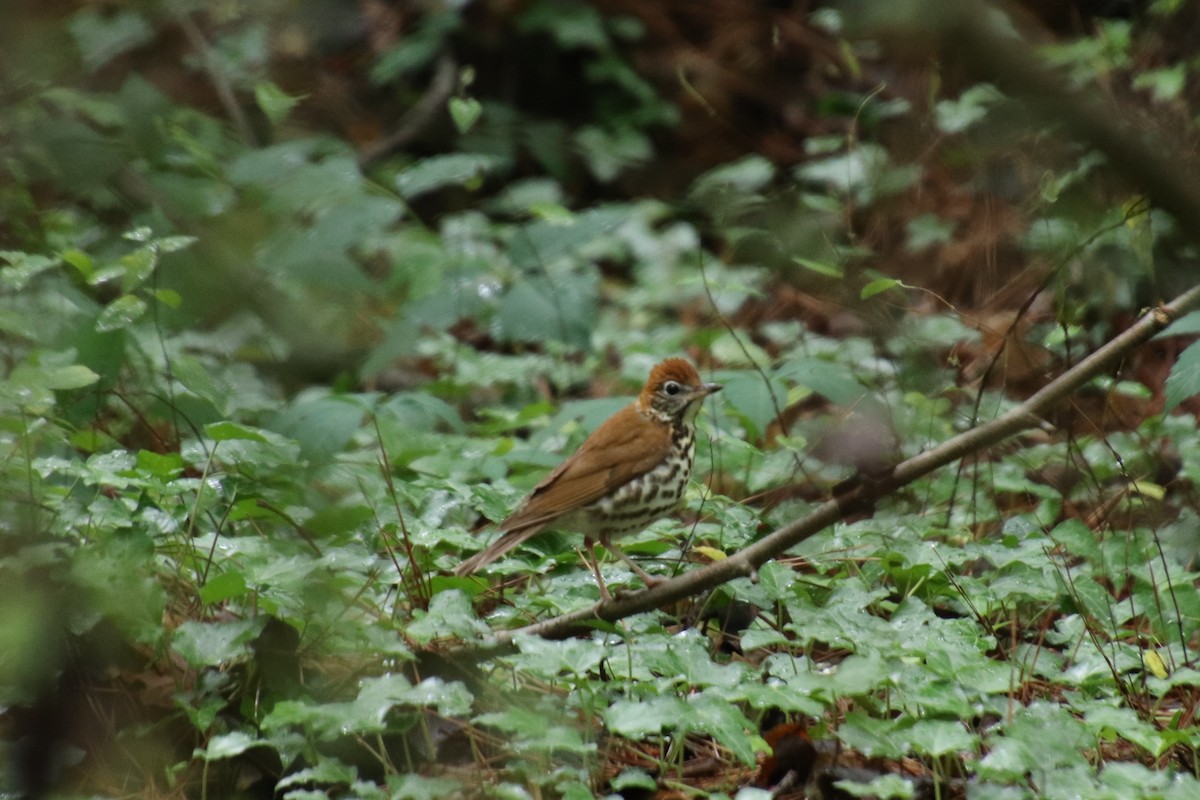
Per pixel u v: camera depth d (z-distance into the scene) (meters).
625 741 8.99
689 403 10.55
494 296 15.36
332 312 10.40
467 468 12.72
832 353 14.56
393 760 8.59
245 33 17.28
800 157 21.64
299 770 8.52
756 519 11.30
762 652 10.20
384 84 21.97
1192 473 11.84
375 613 9.49
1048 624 10.91
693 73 22.66
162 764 8.52
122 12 12.84
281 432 11.08
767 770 8.59
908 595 10.25
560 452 13.60
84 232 12.20
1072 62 15.10
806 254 11.18
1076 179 9.61
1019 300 15.00
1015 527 11.37
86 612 7.87
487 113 21.45
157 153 10.80
